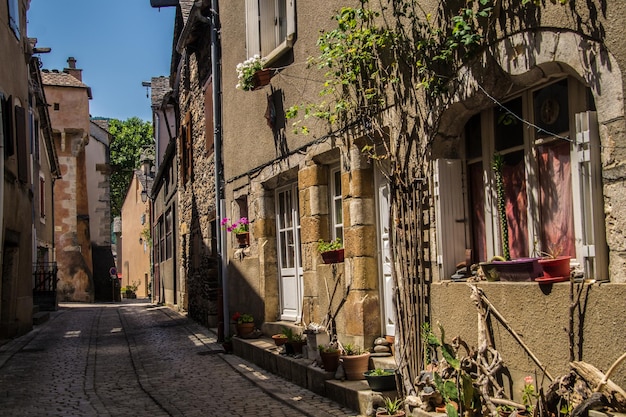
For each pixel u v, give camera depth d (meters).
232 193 10.88
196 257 15.65
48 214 24.23
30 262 14.61
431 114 5.53
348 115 6.95
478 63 5.00
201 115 14.35
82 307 26.14
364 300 6.72
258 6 9.36
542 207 4.80
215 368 8.80
